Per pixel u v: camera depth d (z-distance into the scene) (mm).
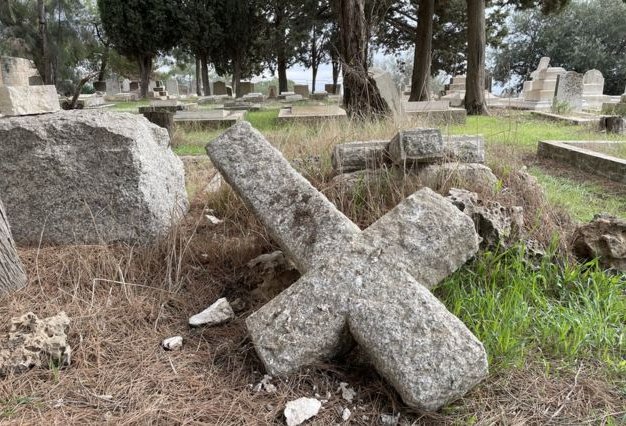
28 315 1911
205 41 25656
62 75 21703
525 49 33094
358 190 3225
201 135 8648
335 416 1579
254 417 1563
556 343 1956
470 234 1947
